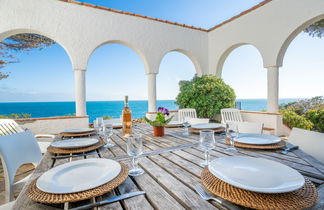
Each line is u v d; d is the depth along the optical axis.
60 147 1.27
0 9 3.36
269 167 0.82
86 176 0.80
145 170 0.93
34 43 5.97
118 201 0.65
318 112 5.48
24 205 0.62
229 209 0.59
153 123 1.72
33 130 3.43
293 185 0.63
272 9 4.01
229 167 0.83
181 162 1.04
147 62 4.77
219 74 5.59
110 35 4.32
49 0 3.72
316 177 0.81
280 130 3.98
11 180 1.26
